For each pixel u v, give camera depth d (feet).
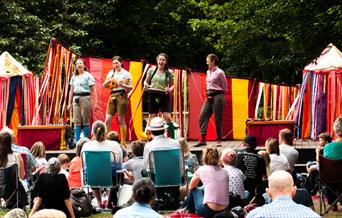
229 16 96.27
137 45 120.16
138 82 68.33
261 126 62.03
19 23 100.07
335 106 65.57
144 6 117.29
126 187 44.62
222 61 112.16
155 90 58.39
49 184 38.75
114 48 119.44
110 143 45.27
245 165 41.93
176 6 118.83
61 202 39.11
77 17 107.55
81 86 61.26
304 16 68.03
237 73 104.42
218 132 61.00
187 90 68.74
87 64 68.59
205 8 104.42
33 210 38.88
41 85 67.00
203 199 38.17
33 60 97.25
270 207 26.48
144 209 29.25
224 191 37.81
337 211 43.91
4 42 95.14
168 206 44.65
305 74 66.59
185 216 37.19
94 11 110.11
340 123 43.65
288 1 67.36
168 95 58.85
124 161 49.24
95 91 68.39
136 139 68.18
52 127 61.62
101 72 68.54
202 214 37.73
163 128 44.42
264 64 95.55
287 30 70.49
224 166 40.81
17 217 28.96
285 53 95.86
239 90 69.21
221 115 60.90
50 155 59.72
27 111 66.64
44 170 45.42
